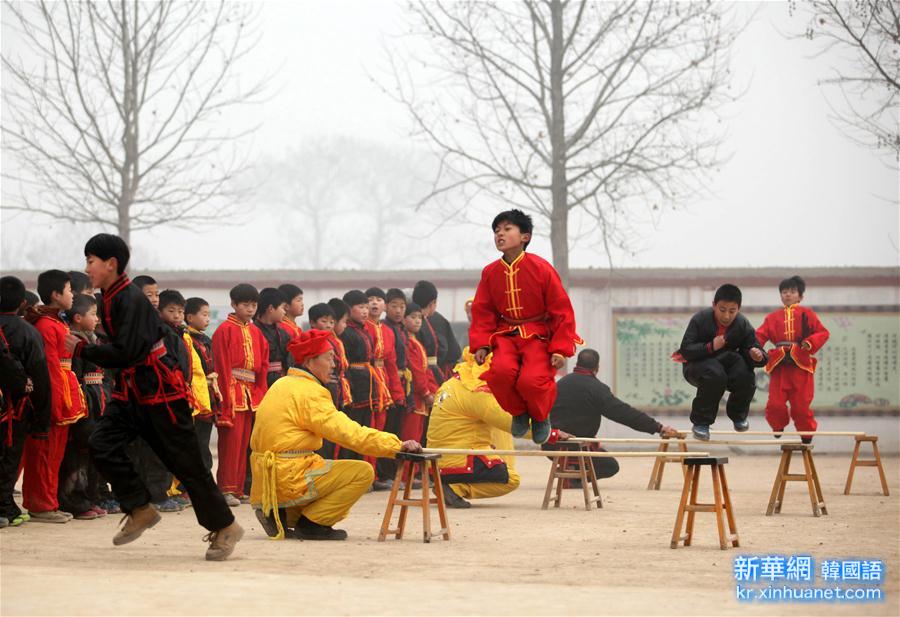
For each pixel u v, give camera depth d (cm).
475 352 792
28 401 884
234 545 696
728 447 1970
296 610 510
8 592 546
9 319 872
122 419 676
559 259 1947
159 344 670
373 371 1261
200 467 679
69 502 959
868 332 1955
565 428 1252
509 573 654
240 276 2028
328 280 2034
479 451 826
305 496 798
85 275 1025
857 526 934
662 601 556
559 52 1956
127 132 2002
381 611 512
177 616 492
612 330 1995
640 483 1421
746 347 1012
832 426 1958
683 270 1992
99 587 562
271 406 809
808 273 1964
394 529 891
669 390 1978
